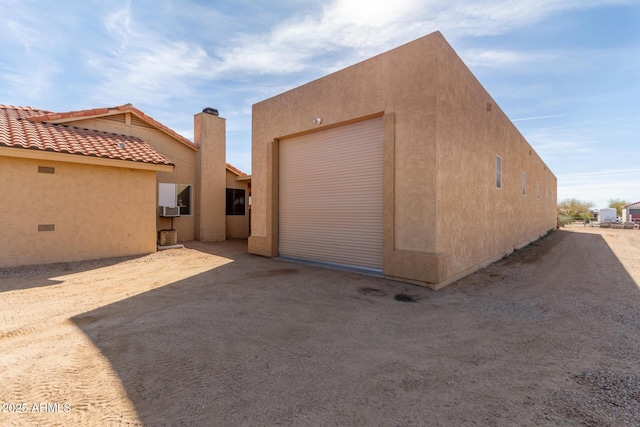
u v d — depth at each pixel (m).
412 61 6.80
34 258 8.22
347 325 4.47
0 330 4.13
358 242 8.24
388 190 7.14
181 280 7.07
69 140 9.38
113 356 3.41
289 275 7.61
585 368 3.25
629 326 4.50
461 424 2.33
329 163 8.91
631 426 2.30
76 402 2.57
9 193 7.86
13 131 8.62
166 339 3.88
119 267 8.42
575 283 7.21
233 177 15.94
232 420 2.36
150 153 10.79
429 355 3.55
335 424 2.32
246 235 16.53
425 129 6.55
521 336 4.13
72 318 4.61
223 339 3.91
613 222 33.97
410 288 6.49
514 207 12.82
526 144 15.18
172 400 2.62
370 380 2.98
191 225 13.95
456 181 7.32
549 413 2.46
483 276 7.86
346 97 8.08
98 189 9.32
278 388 2.82
